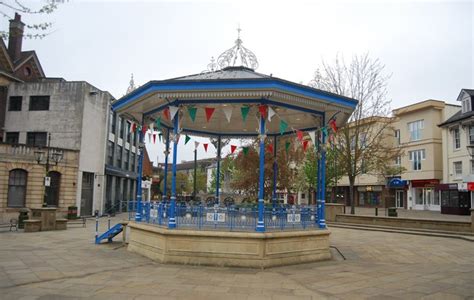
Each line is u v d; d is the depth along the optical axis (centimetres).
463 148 3372
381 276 926
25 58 3597
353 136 2584
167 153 1548
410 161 4078
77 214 2947
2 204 2611
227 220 1064
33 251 1270
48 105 3166
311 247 1123
